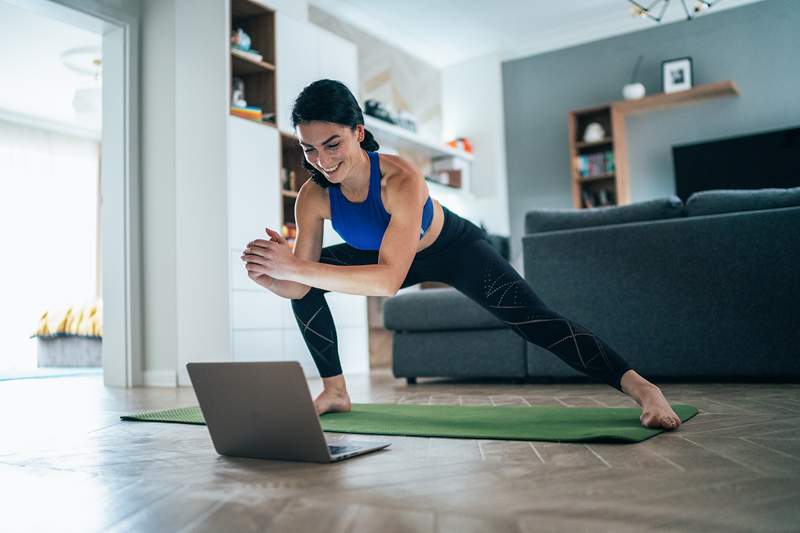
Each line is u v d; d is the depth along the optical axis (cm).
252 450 142
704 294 304
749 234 297
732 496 97
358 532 86
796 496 96
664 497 97
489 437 158
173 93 425
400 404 245
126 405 285
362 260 201
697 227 306
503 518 89
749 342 295
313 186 188
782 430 156
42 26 582
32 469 141
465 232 195
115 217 425
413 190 163
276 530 89
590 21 675
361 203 173
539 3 628
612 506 93
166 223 422
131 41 431
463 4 623
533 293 188
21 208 794
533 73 730
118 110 428
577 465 123
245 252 145
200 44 420
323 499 103
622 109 657
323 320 213
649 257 314
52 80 704
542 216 340
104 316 423
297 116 151
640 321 314
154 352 421
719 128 639
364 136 171
